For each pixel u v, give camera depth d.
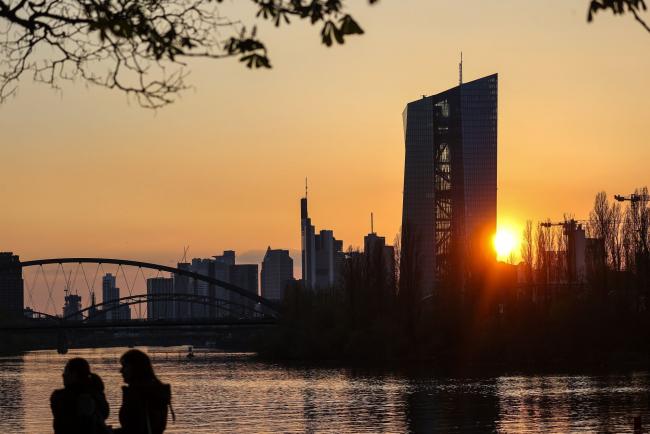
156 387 20.31
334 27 14.78
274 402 105.75
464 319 172.50
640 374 132.12
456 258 177.38
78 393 21.06
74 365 21.48
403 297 177.75
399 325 177.38
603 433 75.38
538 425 80.75
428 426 81.62
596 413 88.19
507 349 165.62
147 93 15.89
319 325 199.62
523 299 176.38
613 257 169.25
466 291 174.75
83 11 16.02
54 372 180.75
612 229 170.38
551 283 178.00
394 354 174.62
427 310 181.12
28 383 147.12
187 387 131.00
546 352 162.00
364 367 164.62
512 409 92.75
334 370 160.38
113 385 138.88
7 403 110.19
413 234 179.50
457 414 89.81
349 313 188.12
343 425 83.50
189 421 88.19
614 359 154.88
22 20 16.02
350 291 188.00
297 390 121.31
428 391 114.12
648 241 164.75
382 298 184.88
